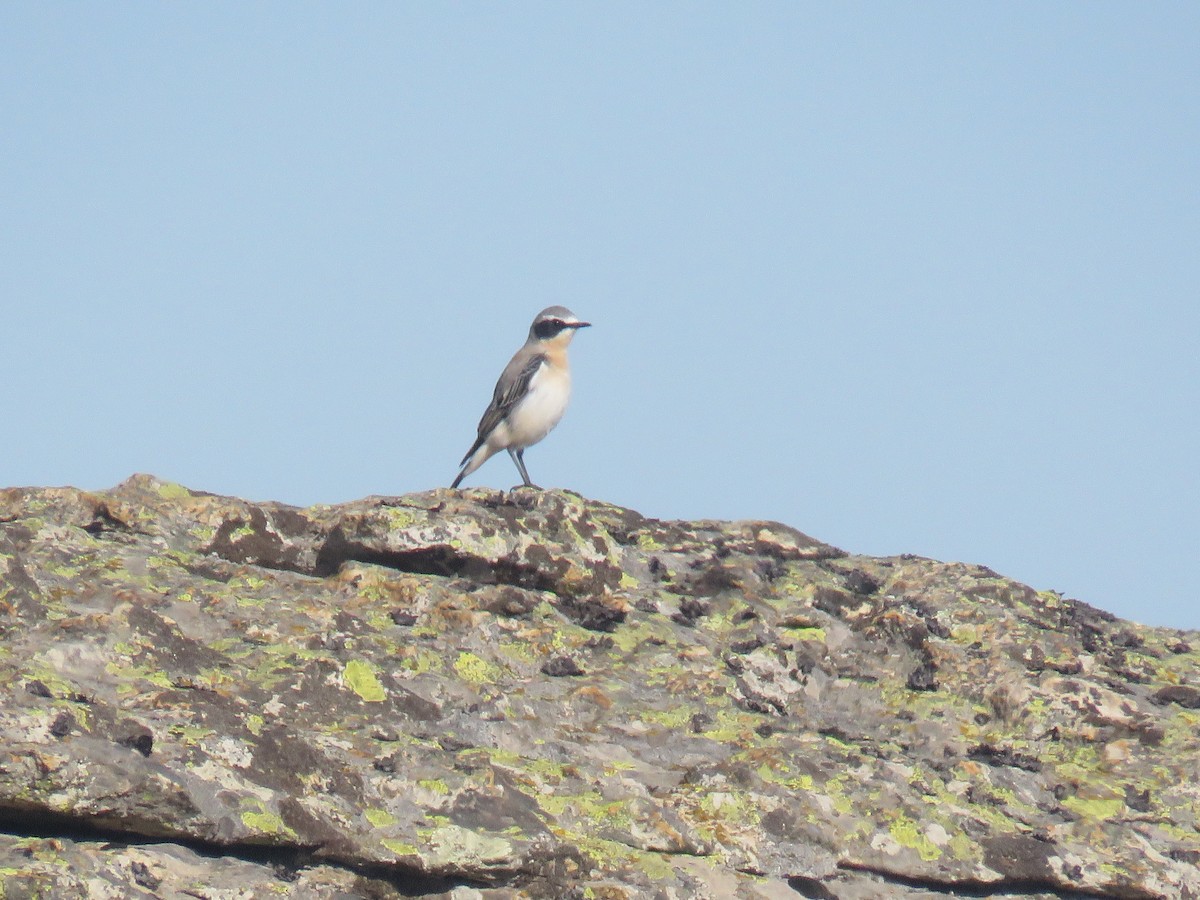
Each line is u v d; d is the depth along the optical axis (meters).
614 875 9.66
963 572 16.45
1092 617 16.11
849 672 14.24
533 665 12.88
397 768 9.96
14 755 8.27
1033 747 13.20
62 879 7.89
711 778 11.14
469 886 9.28
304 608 12.38
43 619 10.62
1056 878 11.03
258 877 8.68
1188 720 13.65
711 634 14.32
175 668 10.53
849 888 10.54
